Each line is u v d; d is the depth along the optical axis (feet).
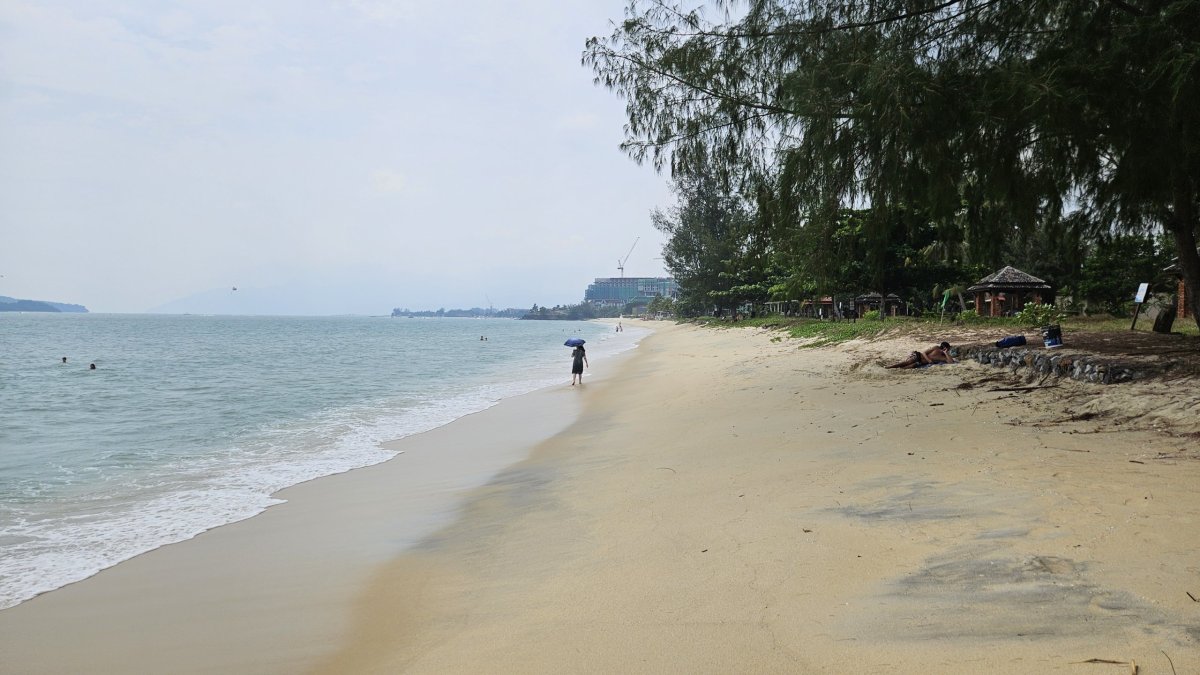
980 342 53.11
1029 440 23.47
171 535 23.07
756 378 56.54
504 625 13.91
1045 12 28.27
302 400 63.41
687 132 35.19
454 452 37.04
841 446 26.25
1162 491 16.28
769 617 12.45
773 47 33.14
